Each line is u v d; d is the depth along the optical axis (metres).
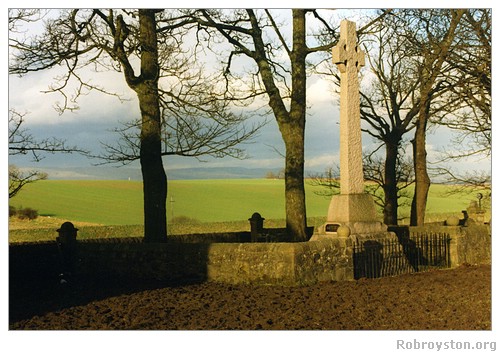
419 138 27.91
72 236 20.58
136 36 20.59
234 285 17.28
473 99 23.62
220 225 35.06
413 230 22.94
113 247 19.78
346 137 19.56
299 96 25.23
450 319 12.84
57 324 12.59
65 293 16.66
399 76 30.14
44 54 20.52
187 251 18.45
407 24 26.66
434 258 22.45
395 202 30.53
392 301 14.70
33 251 19.75
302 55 25.36
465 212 26.73
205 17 24.55
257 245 17.38
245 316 13.12
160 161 21.59
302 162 25.20
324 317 13.01
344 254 18.31
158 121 21.48
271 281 17.08
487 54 22.98
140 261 19.22
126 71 21.36
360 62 20.08
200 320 12.79
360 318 12.91
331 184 32.03
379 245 19.55
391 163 30.45
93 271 20.06
